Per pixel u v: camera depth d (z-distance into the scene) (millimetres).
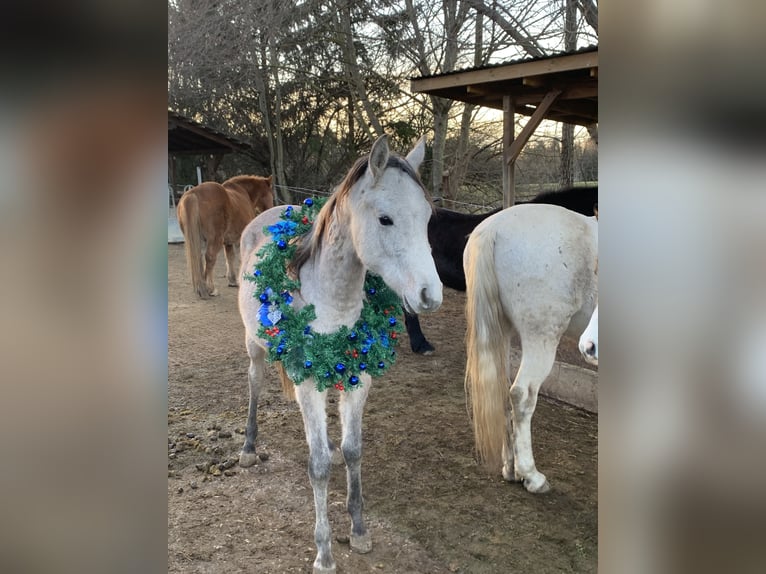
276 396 3908
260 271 2082
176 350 4941
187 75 13664
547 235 2605
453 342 5387
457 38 10609
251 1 12508
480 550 2250
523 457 2707
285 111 14062
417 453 3096
